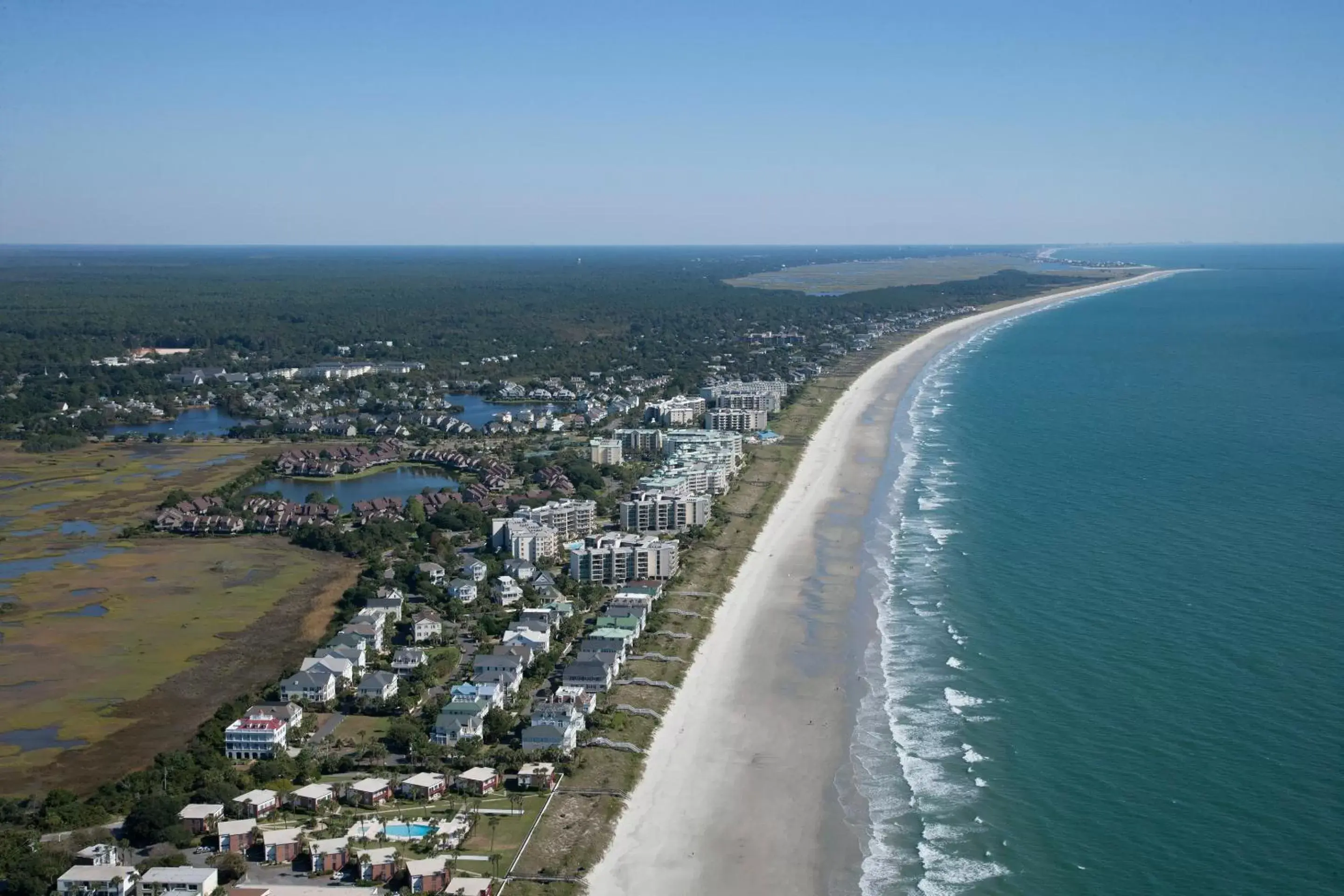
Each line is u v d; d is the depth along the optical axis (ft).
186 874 588.91
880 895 591.78
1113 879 590.14
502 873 608.60
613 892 599.57
